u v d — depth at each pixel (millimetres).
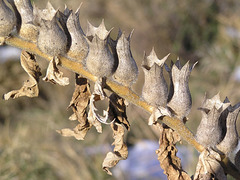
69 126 6301
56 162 5480
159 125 2104
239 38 7352
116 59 1900
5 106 6609
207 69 6777
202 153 1989
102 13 7320
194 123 5090
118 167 5230
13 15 1825
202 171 2004
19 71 7094
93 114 1984
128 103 2098
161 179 5004
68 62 1892
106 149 5473
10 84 6977
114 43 1919
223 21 7602
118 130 2146
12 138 5840
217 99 2010
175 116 1973
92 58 1845
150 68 1903
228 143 1979
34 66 2055
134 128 5520
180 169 2111
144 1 7824
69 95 6625
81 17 7168
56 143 5734
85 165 5344
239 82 6441
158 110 1927
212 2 7797
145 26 7273
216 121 1962
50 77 1889
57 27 1843
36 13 1852
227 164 2012
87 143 5695
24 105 6602
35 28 1854
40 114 6457
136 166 5266
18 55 7098
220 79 6586
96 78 1905
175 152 2109
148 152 5445
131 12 7555
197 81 6496
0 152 5641
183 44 7266
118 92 1926
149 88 1912
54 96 6641
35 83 2070
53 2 6043
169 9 7801
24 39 1875
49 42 1837
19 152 5555
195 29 7504
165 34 7285
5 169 5387
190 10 7707
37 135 6066
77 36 1880
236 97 6055
